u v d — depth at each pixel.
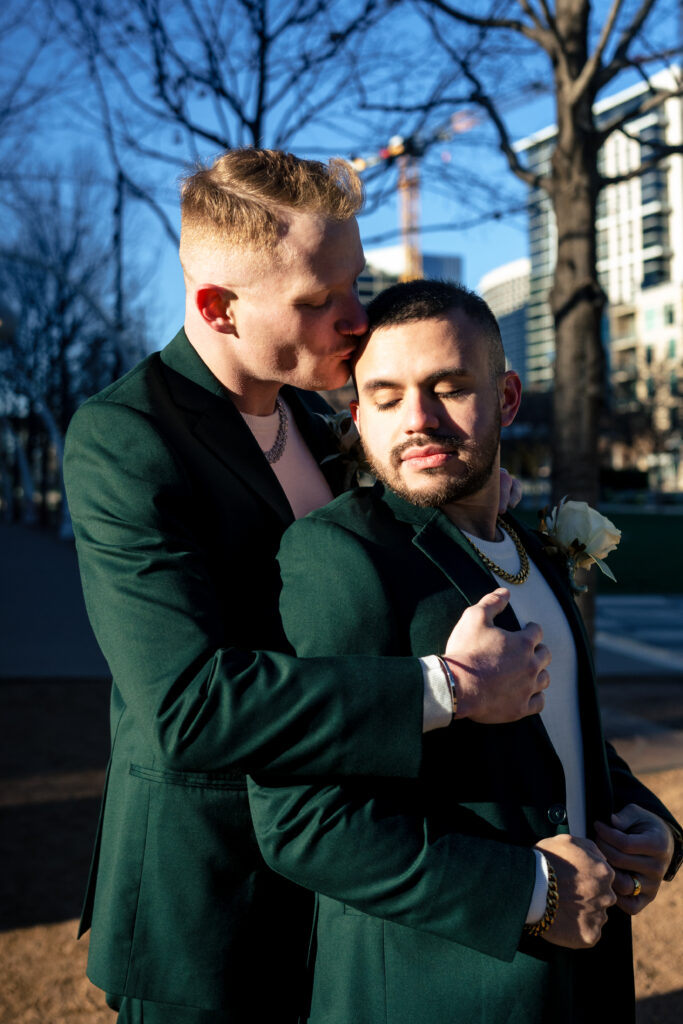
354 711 1.25
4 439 39.12
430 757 1.37
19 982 3.16
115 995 1.58
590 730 1.59
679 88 4.56
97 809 4.84
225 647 1.37
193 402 1.64
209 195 1.51
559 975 1.36
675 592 15.82
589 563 1.81
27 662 8.73
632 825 1.53
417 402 1.43
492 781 1.37
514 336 148.75
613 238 100.94
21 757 5.76
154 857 1.54
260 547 1.64
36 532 29.34
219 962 1.52
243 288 1.50
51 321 24.36
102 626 1.40
